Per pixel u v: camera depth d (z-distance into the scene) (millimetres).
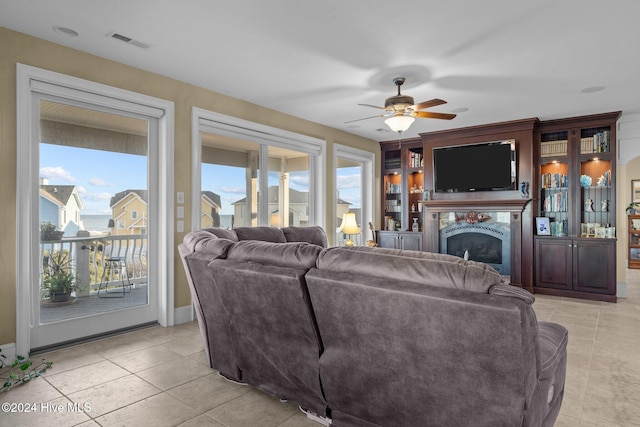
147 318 3676
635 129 5043
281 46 3021
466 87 3945
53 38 2891
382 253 1724
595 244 4918
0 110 2691
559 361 1777
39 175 2980
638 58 3199
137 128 3604
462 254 5898
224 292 2217
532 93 4145
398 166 7074
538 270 5312
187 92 3877
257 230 4039
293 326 1950
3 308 2711
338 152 6047
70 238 3170
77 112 3205
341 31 2768
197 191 3953
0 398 2250
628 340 3369
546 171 5582
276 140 4891
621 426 2010
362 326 1656
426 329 1468
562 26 2654
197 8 2471
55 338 3066
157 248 3750
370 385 1728
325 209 5695
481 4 2389
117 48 3072
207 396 2291
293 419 2045
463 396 1472
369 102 4523
